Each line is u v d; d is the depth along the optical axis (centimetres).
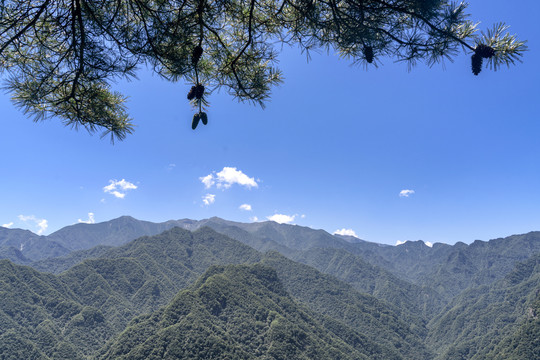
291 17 546
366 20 445
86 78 500
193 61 491
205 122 525
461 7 402
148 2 504
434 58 437
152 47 493
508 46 397
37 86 520
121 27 496
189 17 495
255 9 555
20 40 491
